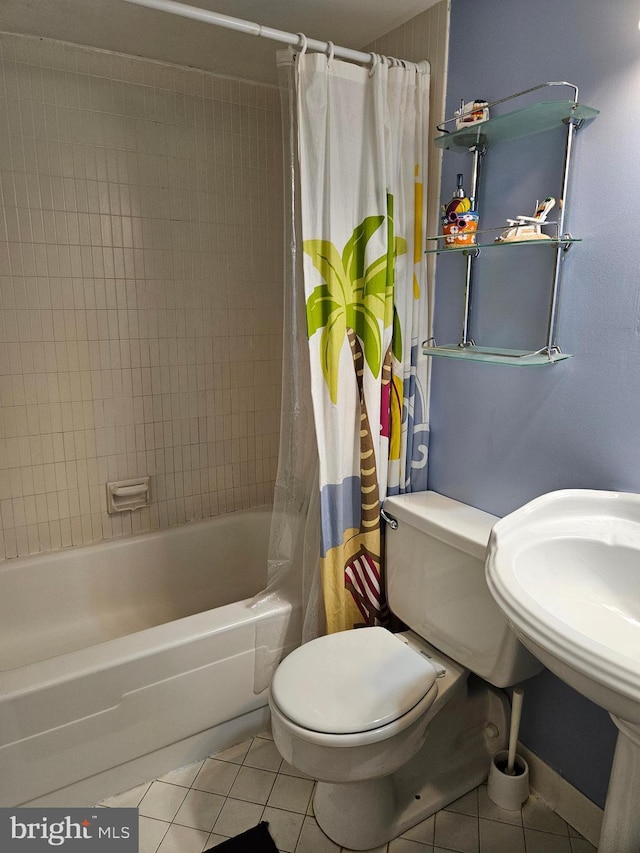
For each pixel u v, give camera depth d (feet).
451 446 5.97
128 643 5.37
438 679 5.24
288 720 4.48
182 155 7.33
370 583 6.08
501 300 5.23
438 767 5.63
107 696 5.16
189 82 7.20
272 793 5.53
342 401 5.62
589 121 4.37
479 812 5.34
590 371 4.56
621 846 4.08
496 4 4.97
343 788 4.97
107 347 7.23
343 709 4.51
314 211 5.18
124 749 5.37
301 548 6.07
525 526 4.11
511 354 4.97
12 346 6.66
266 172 7.96
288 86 5.00
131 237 7.16
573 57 4.42
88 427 7.28
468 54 5.28
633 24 4.02
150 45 6.57
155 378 7.63
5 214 6.41
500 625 4.78
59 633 7.20
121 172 6.97
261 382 8.49
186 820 5.23
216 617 5.82
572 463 4.78
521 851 4.96
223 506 8.50
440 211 5.76
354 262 5.47
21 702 4.75
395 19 5.85
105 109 6.77
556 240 4.44
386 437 5.94
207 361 7.98
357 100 5.20
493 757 5.58
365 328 5.55
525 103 4.83
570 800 5.21
